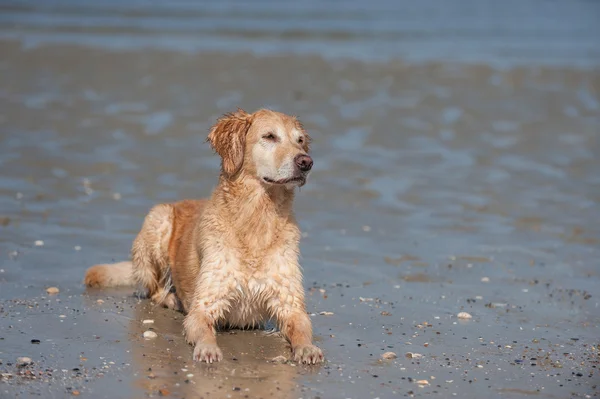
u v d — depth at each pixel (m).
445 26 38.94
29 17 34.16
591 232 11.96
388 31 35.78
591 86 23.17
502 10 48.88
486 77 24.02
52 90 19.95
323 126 17.83
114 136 16.30
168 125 17.31
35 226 11.30
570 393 6.66
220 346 7.62
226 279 7.79
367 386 6.71
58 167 14.18
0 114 17.42
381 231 11.84
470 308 8.92
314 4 48.09
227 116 8.34
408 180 14.41
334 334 8.02
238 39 30.50
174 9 41.09
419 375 6.99
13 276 9.42
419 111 19.58
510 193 13.86
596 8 51.47
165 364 7.02
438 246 11.23
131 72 22.41
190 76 22.28
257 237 7.84
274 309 7.91
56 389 6.38
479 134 17.77
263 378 6.79
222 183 8.05
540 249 11.17
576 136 17.84
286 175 7.72
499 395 6.59
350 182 14.16
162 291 9.04
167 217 9.08
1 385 6.40
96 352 7.23
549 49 31.02
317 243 11.23
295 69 24.11
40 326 7.87
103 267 9.38
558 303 9.13
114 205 12.45
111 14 37.31
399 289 9.55
